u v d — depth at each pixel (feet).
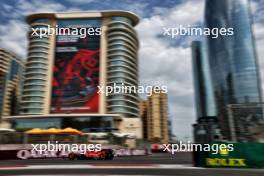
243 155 47.34
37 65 345.92
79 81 341.62
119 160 74.64
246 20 524.11
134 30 377.91
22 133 83.87
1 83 561.43
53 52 356.18
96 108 328.90
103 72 345.31
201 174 39.68
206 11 611.06
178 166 51.96
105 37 361.10
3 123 308.60
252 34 521.24
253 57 504.43
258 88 489.26
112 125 296.51
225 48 531.91
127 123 295.69
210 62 583.58
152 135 457.68
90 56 352.49
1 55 571.28
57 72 346.95
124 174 39.96
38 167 50.83
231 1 541.75
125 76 341.21
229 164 47.78
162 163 61.41
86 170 45.42
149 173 41.11
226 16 541.34
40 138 87.92
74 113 329.31
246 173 40.55
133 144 135.85
